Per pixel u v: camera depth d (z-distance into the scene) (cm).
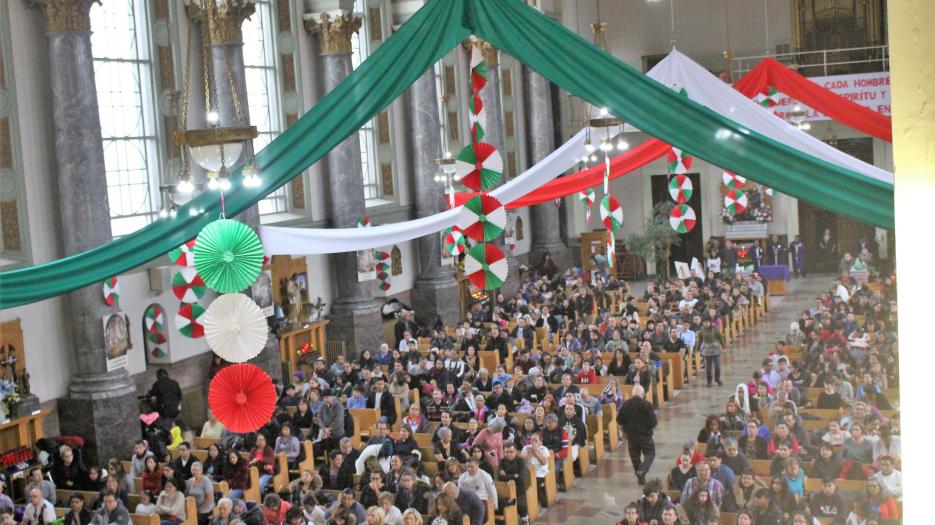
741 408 1591
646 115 638
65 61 1853
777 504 1214
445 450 1597
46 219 1892
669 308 2667
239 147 697
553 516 1611
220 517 1267
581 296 2834
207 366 2228
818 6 3600
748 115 1357
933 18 158
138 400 2048
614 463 1870
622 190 4000
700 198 3906
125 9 2089
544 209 3772
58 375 1891
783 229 3834
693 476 1360
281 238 1335
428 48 696
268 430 1731
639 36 3950
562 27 654
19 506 1483
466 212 822
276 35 2555
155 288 2086
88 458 1886
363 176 2900
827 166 607
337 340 2680
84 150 1866
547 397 1792
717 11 3856
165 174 2141
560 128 3894
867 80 3122
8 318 1788
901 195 164
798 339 2214
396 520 1255
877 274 3256
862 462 1370
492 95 3403
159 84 2136
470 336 2416
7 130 1828
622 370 2156
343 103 714
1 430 1708
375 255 2866
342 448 1541
